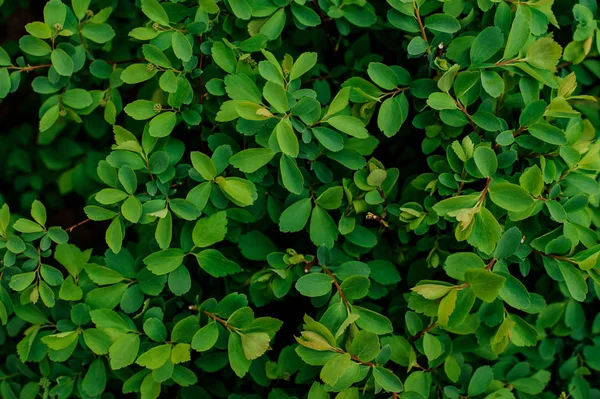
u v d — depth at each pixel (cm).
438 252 56
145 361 53
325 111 55
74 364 58
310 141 54
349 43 60
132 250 58
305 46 60
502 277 50
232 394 57
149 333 53
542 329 58
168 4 56
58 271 55
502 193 52
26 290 55
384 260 56
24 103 71
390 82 55
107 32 57
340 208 56
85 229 65
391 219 56
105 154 63
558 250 54
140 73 55
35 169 69
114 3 61
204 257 54
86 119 61
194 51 56
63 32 55
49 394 58
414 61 58
